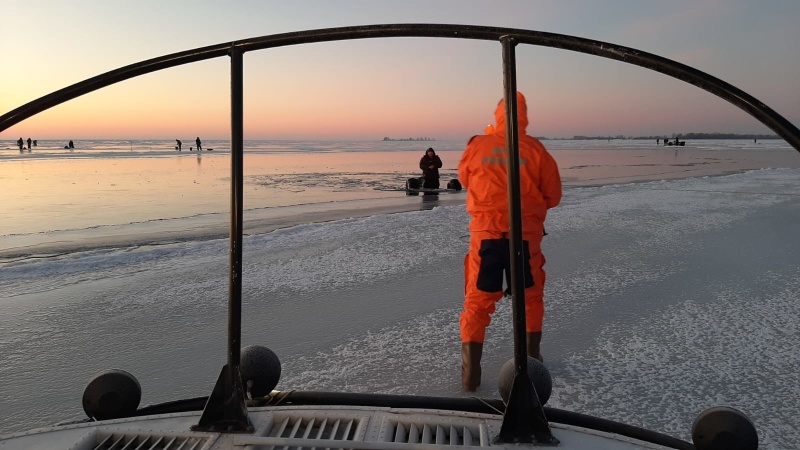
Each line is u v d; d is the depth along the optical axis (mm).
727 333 4535
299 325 4844
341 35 1670
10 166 32781
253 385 2102
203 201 16172
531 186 3406
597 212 11945
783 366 3859
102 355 4262
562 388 3545
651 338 4453
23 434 1668
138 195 17719
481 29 1629
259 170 33312
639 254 7633
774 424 3064
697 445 1747
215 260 7566
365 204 15570
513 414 1609
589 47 1513
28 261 7656
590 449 1550
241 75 1760
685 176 26062
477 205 3406
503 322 4957
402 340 4457
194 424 1695
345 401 2125
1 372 3957
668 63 1435
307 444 1514
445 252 7883
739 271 6617
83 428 1695
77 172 28000
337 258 7539
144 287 6203
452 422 1691
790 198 14156
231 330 1719
